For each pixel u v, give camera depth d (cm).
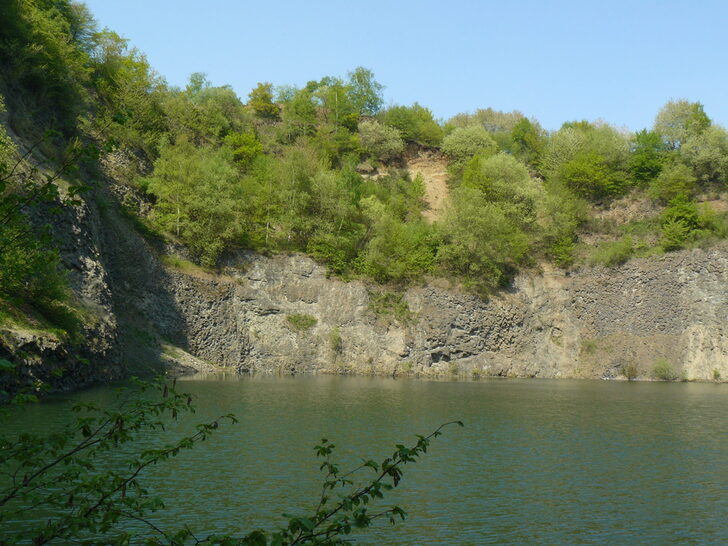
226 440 3588
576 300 9988
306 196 9256
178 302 7825
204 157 9019
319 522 991
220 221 8381
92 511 1011
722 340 9025
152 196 8575
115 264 7306
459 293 9262
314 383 7081
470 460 3347
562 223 10300
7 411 1055
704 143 11256
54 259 1115
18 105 6494
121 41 9850
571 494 2750
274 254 8925
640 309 9588
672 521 2414
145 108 9606
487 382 8162
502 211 10100
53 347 4556
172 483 2694
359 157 12850
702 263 9362
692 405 5772
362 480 2844
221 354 8088
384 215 9612
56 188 1022
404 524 2334
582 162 11581
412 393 6306
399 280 9344
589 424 4559
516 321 9550
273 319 8619
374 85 14875
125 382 5866
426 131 13638
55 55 7256
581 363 9612
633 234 10388
